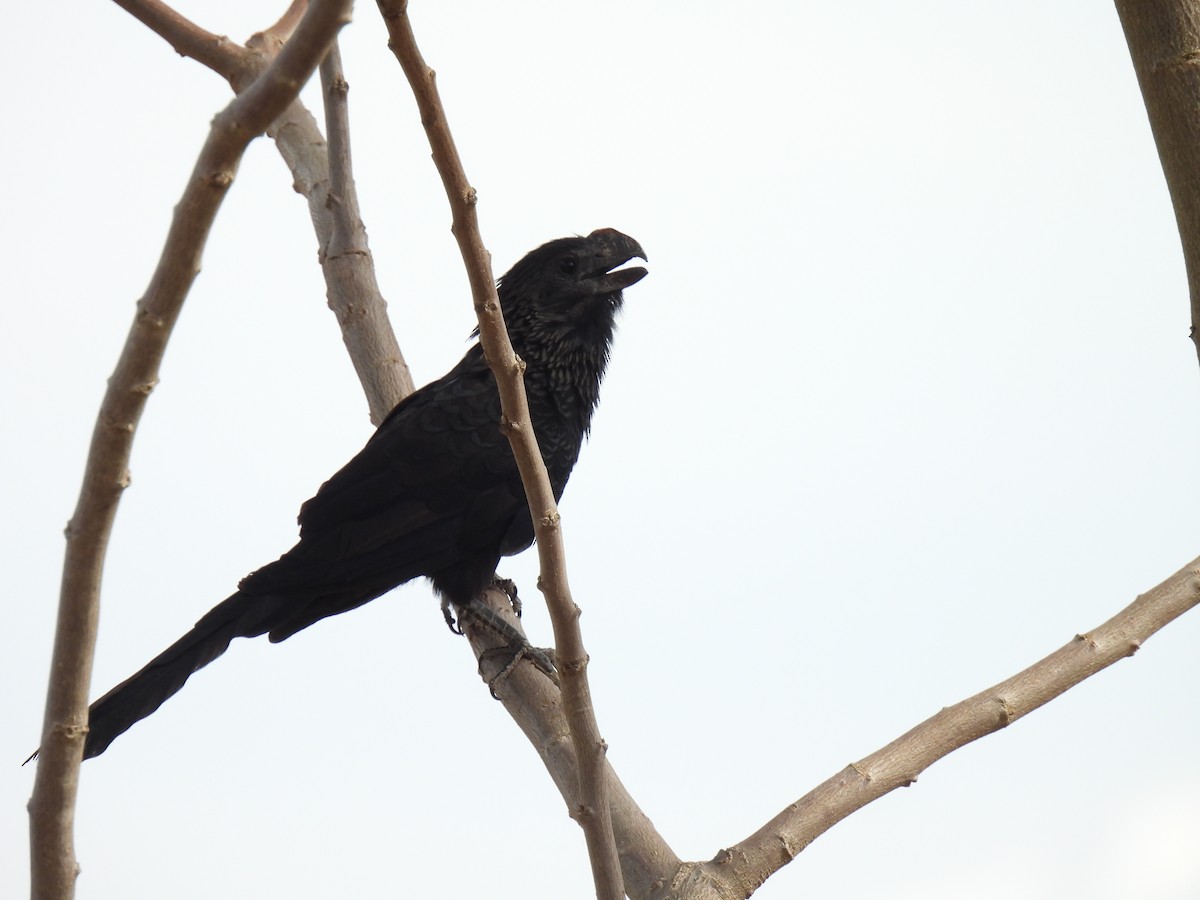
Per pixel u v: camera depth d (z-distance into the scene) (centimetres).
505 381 530
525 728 883
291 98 425
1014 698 676
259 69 956
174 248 444
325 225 1045
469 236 506
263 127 430
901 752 683
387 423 1060
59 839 513
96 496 474
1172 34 516
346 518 1030
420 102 479
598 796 577
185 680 900
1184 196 521
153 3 969
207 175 433
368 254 1056
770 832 677
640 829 716
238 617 943
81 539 480
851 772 684
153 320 452
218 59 959
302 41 414
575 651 562
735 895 665
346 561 1012
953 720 681
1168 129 520
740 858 674
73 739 504
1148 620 689
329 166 1030
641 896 691
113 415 462
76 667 497
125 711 866
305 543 1007
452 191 498
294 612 990
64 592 488
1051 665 682
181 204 439
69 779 507
